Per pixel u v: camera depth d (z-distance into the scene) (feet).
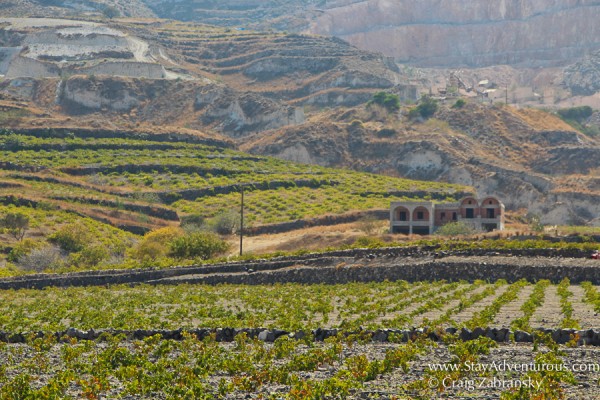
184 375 212.02
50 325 318.45
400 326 277.44
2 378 222.07
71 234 638.12
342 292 392.06
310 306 349.20
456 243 463.01
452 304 341.00
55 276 496.64
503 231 603.26
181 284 465.47
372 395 190.80
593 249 425.28
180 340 288.71
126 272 495.00
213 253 574.97
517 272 409.69
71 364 240.12
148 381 207.92
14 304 403.95
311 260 467.11
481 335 254.68
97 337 299.79
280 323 298.97
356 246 507.30
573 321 262.67
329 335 274.77
